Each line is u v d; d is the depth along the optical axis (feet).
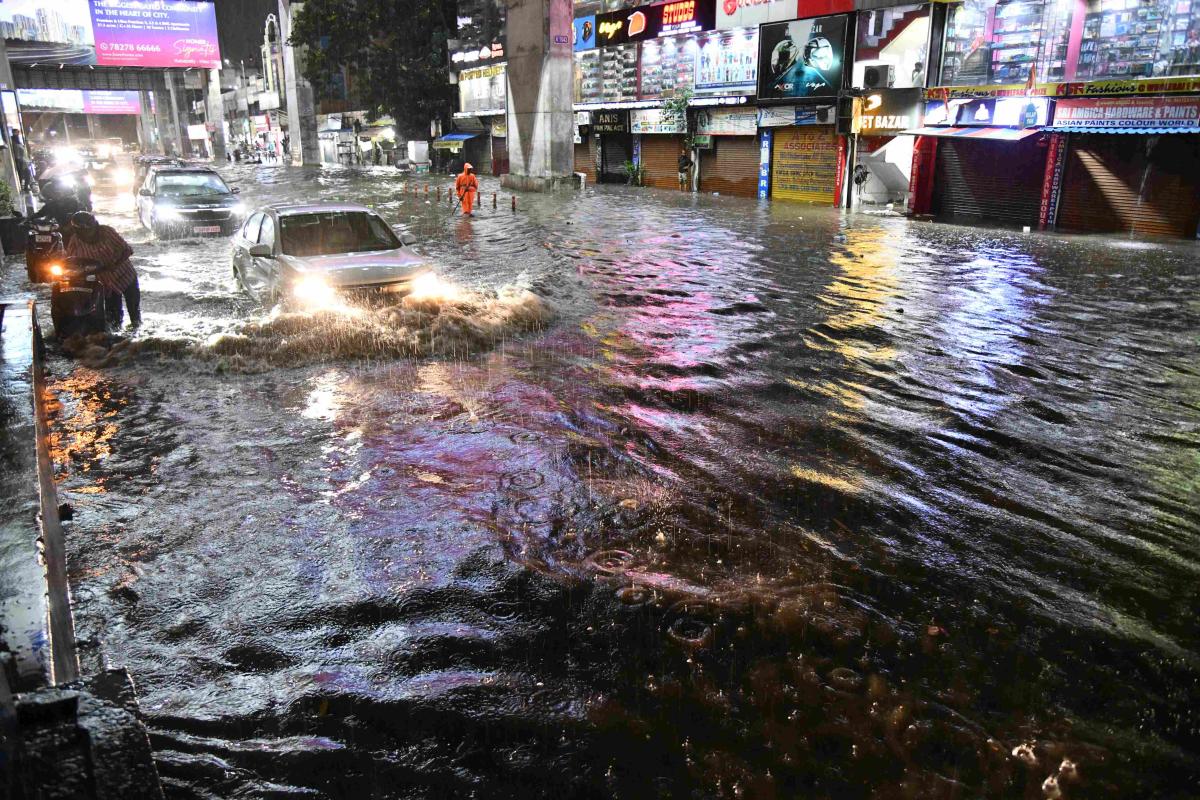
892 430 19.84
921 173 72.95
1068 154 63.87
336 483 16.57
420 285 30.40
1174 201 58.39
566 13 99.25
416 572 13.10
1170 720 9.87
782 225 64.54
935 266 44.57
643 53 103.86
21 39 136.46
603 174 118.21
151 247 52.90
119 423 20.17
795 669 10.71
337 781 8.86
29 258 41.01
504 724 9.71
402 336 27.02
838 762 9.10
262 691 10.30
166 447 18.57
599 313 32.55
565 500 15.78
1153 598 12.58
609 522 14.88
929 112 71.92
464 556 13.58
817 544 14.12
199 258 48.49
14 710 4.69
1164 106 56.13
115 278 29.25
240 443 18.80
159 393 22.54
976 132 67.10
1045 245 53.67
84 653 10.96
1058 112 62.69
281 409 21.24
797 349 27.20
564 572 13.12
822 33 79.82
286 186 115.75
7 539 8.77
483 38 136.15
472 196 73.72
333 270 29.37
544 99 100.12
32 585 7.83
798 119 83.97
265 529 14.56
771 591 12.60
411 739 9.48
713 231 60.18
